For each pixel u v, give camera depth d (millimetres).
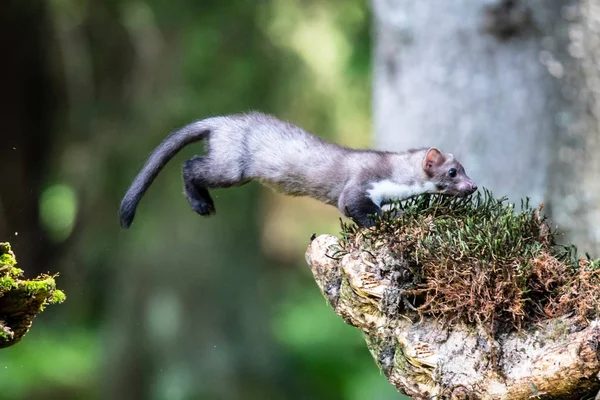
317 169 7160
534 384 4172
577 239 9992
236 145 7418
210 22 16453
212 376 16797
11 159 20266
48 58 19469
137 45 17344
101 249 18469
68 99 19688
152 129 17172
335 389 18328
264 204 19500
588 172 9883
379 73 10234
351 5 16578
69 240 20344
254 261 17516
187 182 7547
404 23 9758
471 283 4430
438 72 9656
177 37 16781
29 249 20578
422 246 4691
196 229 16734
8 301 4582
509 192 9641
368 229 5125
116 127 18281
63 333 20219
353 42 16766
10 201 20391
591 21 9773
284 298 23969
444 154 7004
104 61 18609
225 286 16953
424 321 4586
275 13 16641
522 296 4379
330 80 17656
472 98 9586
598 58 9758
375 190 6980
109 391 17172
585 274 4355
